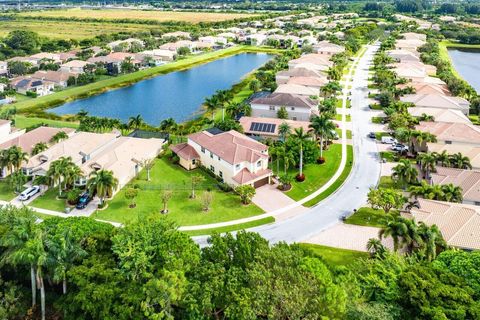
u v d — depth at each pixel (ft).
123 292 168.55
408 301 158.10
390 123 415.85
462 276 172.96
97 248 192.34
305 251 191.11
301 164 322.55
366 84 613.93
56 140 367.86
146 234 184.85
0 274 190.70
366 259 205.26
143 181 321.73
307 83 538.88
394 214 266.36
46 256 174.29
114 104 549.95
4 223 203.51
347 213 278.26
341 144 395.14
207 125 438.81
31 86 576.61
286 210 281.95
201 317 161.27
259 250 172.35
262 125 407.64
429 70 655.76
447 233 224.74
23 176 302.04
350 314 150.51
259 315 160.45
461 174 289.94
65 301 178.91
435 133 378.53
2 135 369.30
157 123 474.08
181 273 162.40
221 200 294.25
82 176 301.02
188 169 343.67
